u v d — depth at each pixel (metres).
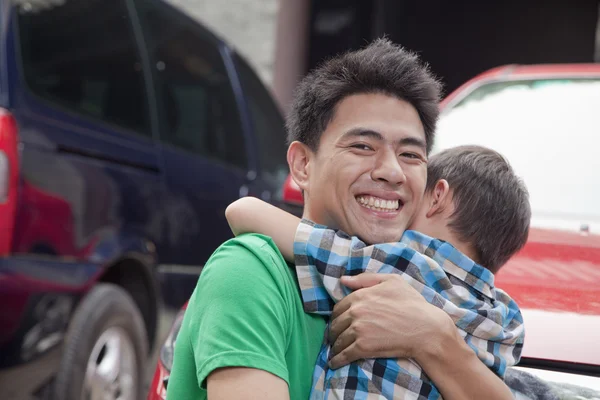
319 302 1.29
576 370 1.46
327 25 8.60
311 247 1.30
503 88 2.71
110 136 2.99
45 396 2.58
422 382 1.24
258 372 1.15
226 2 7.21
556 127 2.49
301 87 1.45
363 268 1.30
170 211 3.31
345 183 1.35
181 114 3.62
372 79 1.36
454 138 2.56
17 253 2.46
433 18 9.36
